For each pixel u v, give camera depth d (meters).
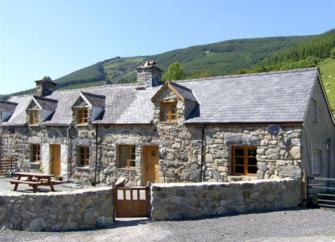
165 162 19.58
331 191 19.73
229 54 152.75
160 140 19.89
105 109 23.20
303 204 14.94
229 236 10.03
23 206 11.31
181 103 19.17
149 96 22.31
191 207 12.64
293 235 9.95
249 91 19.06
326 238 9.46
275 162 16.27
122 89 24.64
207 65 140.12
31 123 26.38
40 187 21.12
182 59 160.25
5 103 29.88
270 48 150.25
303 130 16.09
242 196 13.53
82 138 23.11
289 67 87.88
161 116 20.06
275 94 18.03
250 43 164.25
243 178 17.03
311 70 18.48
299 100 16.94
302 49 102.12
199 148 18.55
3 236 10.50
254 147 17.16
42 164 25.33
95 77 158.25
